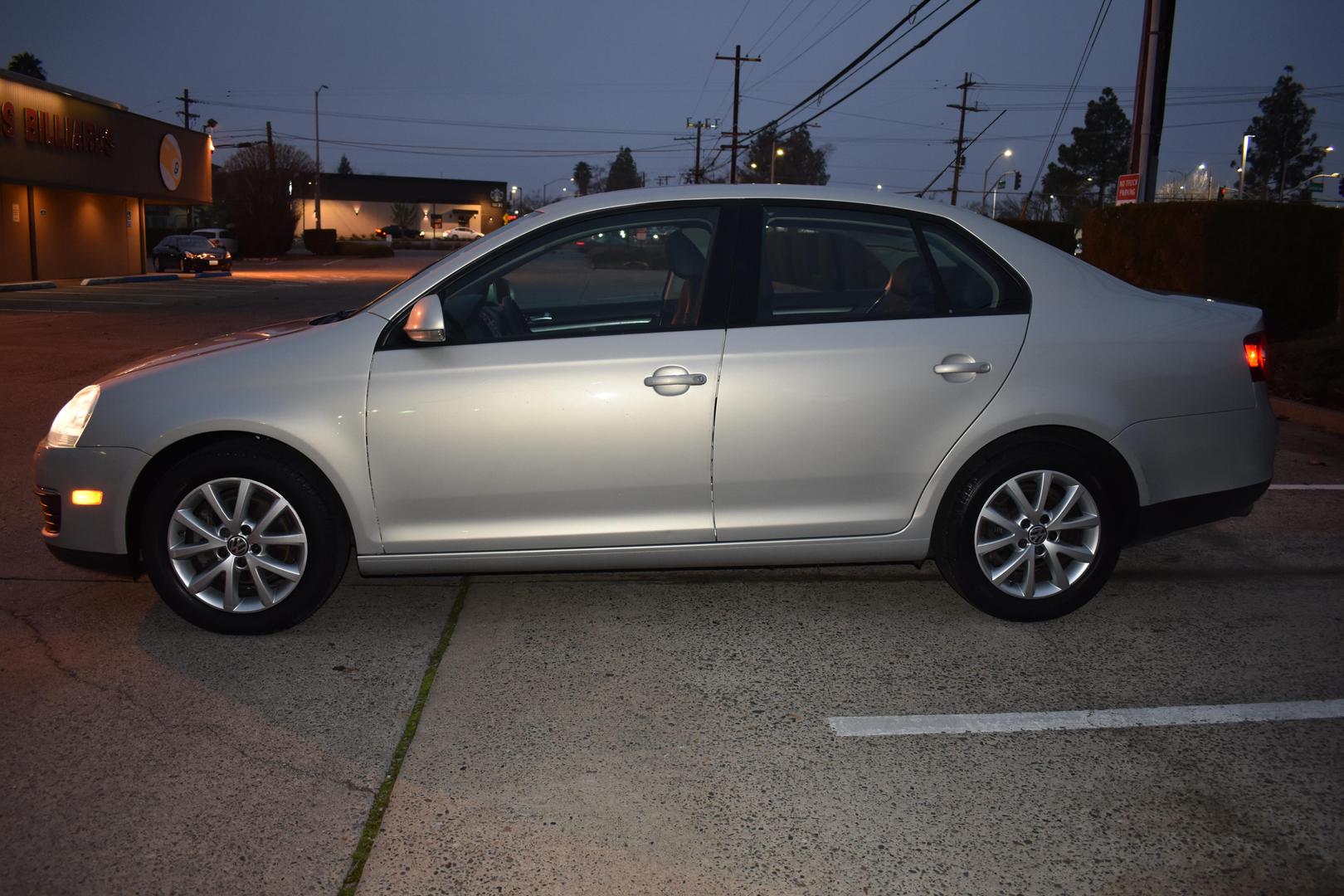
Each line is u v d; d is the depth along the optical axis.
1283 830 2.97
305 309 21.77
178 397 4.11
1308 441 8.28
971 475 4.23
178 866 2.79
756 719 3.63
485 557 4.23
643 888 2.72
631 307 4.23
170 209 66.75
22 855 2.83
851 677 3.95
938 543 4.36
